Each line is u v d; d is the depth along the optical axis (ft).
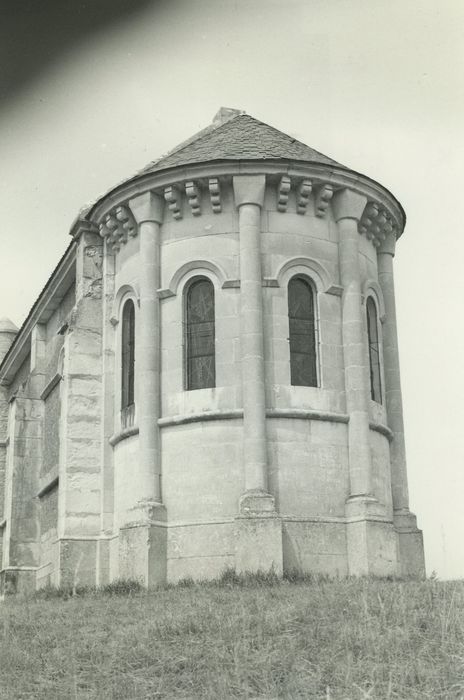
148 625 54.03
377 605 54.19
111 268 98.63
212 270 88.99
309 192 90.02
